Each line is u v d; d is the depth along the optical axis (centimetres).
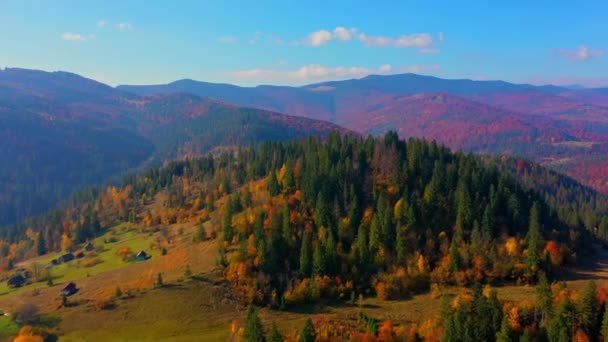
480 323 10869
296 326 12650
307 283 14488
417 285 14800
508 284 14512
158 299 13562
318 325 12562
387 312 13375
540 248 15400
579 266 15638
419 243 16088
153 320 12712
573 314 10750
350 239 16375
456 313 11281
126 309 13175
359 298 14125
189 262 15975
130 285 14625
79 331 12281
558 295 12138
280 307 13738
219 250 15800
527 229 16675
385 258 15500
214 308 13362
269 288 14250
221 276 14738
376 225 15912
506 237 15962
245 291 14112
